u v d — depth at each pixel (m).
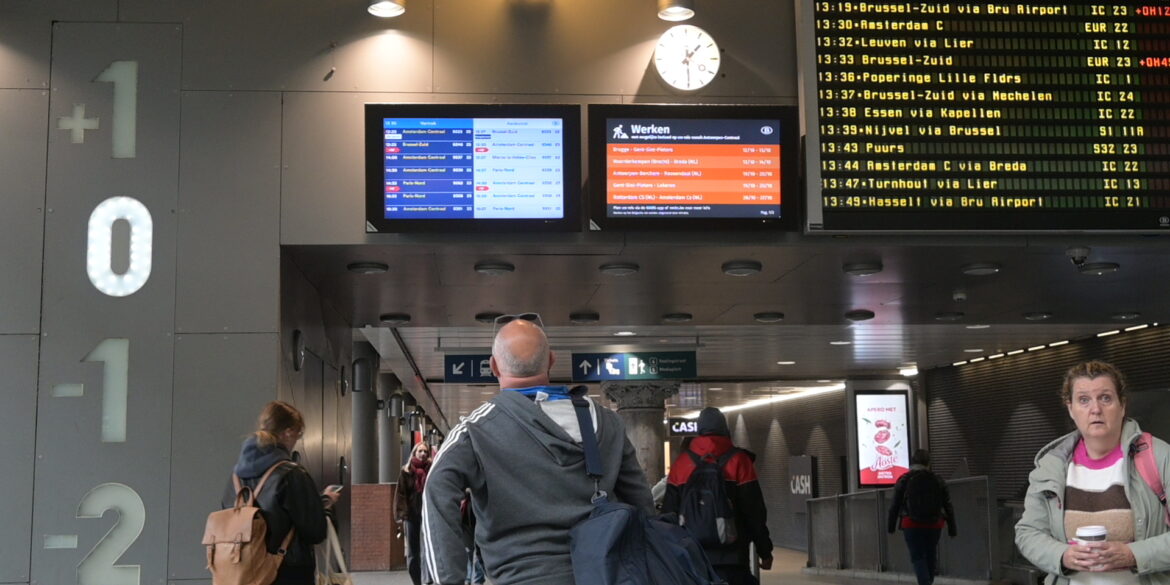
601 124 7.61
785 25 8.00
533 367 3.85
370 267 8.45
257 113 7.70
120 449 7.38
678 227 7.62
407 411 39.25
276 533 5.63
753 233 7.85
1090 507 3.90
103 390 7.43
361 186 7.66
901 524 12.90
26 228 7.54
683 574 3.52
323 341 9.76
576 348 19.23
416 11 7.85
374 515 21.59
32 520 7.29
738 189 7.67
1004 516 14.31
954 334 19.06
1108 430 3.86
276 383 7.47
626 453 3.85
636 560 3.48
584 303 10.87
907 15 7.77
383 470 33.47
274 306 7.54
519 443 3.62
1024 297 10.92
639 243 7.78
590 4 7.93
